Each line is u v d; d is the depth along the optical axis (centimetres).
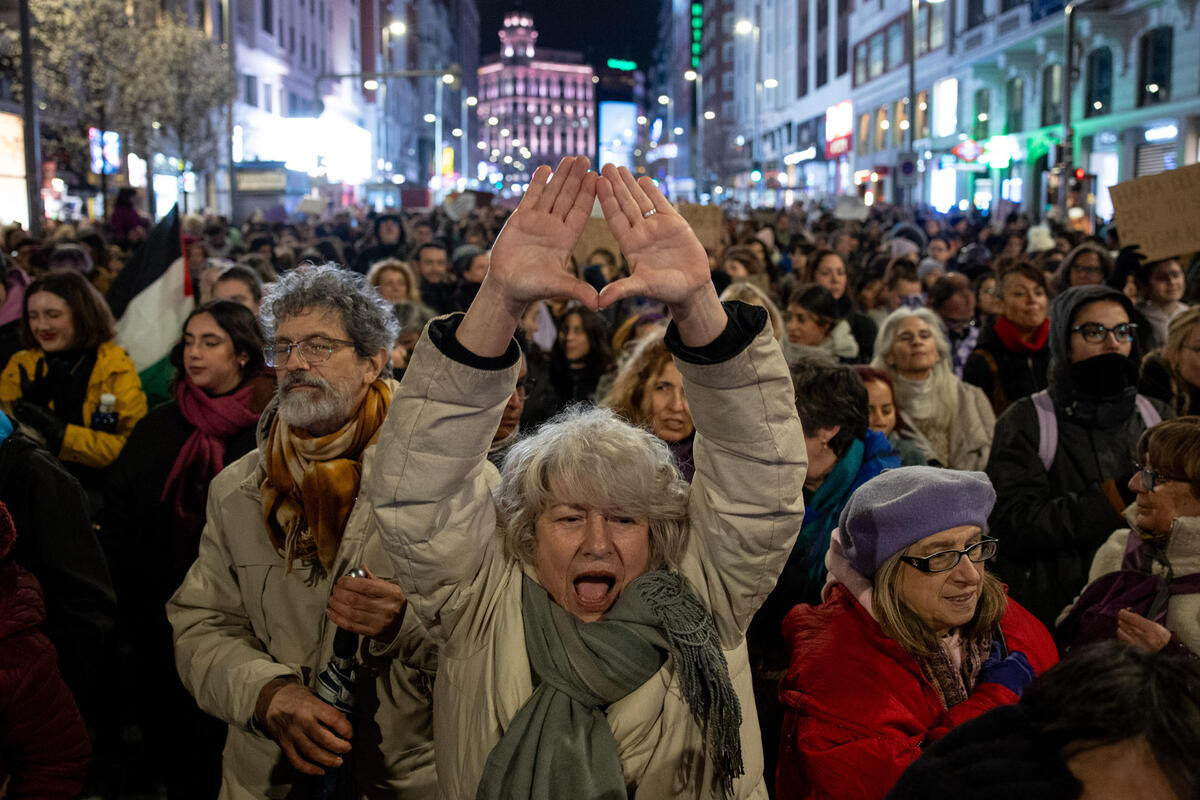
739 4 8994
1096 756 135
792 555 332
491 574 213
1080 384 392
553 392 621
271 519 277
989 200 4078
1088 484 389
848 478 336
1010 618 274
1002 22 3716
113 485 387
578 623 207
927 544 247
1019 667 257
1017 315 571
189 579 289
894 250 1198
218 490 290
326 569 273
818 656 251
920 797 142
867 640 251
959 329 707
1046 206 3238
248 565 282
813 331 624
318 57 6531
